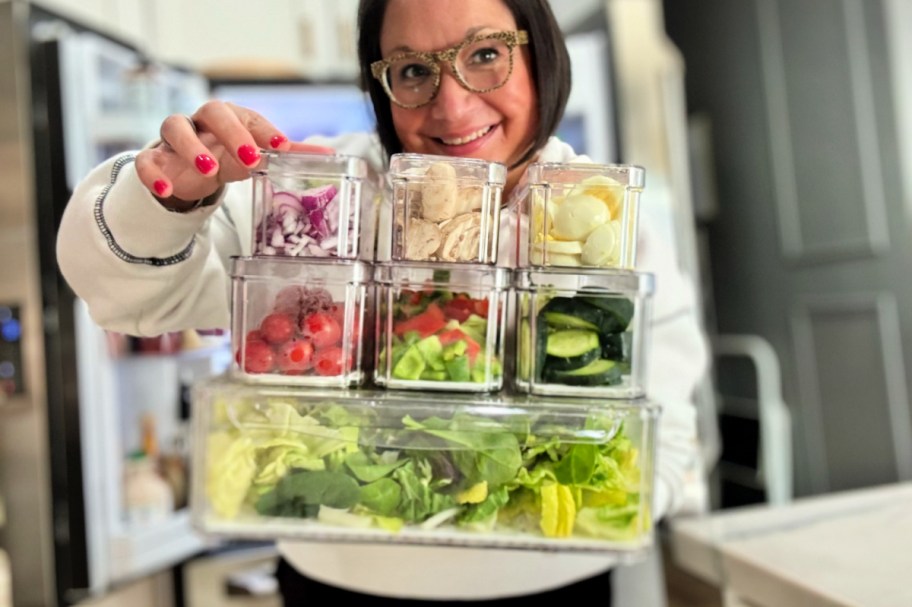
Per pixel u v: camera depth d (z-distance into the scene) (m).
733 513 0.99
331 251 0.61
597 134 1.78
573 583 0.85
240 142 0.57
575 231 0.62
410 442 0.61
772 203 1.95
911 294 1.58
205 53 1.99
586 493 0.61
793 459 1.90
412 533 0.61
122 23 1.81
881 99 1.62
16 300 1.33
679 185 1.91
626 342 0.63
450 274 0.61
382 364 0.64
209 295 0.71
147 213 0.58
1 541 1.36
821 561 0.79
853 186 1.71
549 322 0.63
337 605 0.85
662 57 2.14
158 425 1.60
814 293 1.83
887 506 0.96
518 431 0.60
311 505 0.61
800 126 1.84
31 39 1.32
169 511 1.55
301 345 0.61
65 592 1.35
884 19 1.59
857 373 1.73
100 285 0.62
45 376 1.33
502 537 0.61
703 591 0.89
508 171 0.73
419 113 0.70
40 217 1.32
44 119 1.32
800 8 1.81
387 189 0.71
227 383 0.63
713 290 2.16
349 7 2.06
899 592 0.70
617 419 0.61
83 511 1.34
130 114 1.40
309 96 1.83
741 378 2.04
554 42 0.72
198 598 1.64
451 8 0.67
